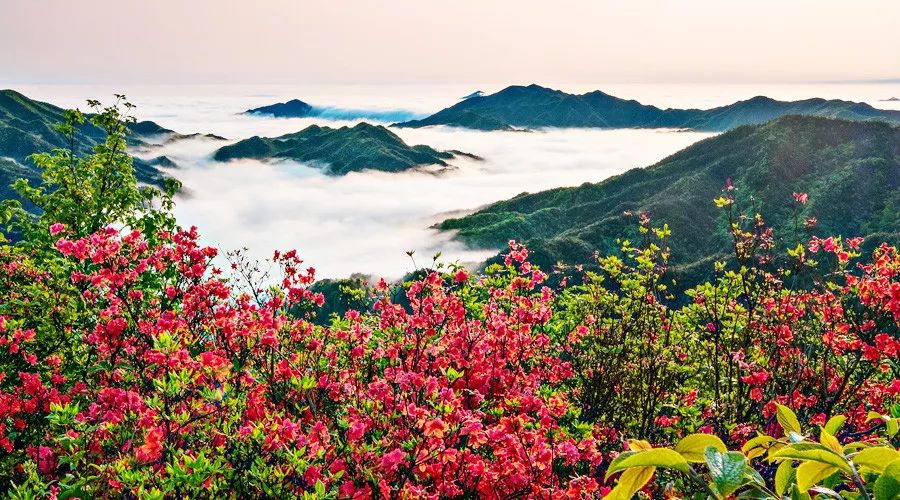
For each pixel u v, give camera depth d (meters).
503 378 8.05
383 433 6.77
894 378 8.20
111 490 5.48
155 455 5.55
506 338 8.28
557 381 10.34
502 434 6.02
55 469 7.20
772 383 8.63
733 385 9.23
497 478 6.12
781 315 9.14
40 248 13.61
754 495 1.69
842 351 8.65
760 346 9.77
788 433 1.94
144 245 8.97
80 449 5.84
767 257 9.55
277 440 5.53
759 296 9.63
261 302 8.77
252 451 5.69
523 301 8.79
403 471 6.04
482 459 6.47
